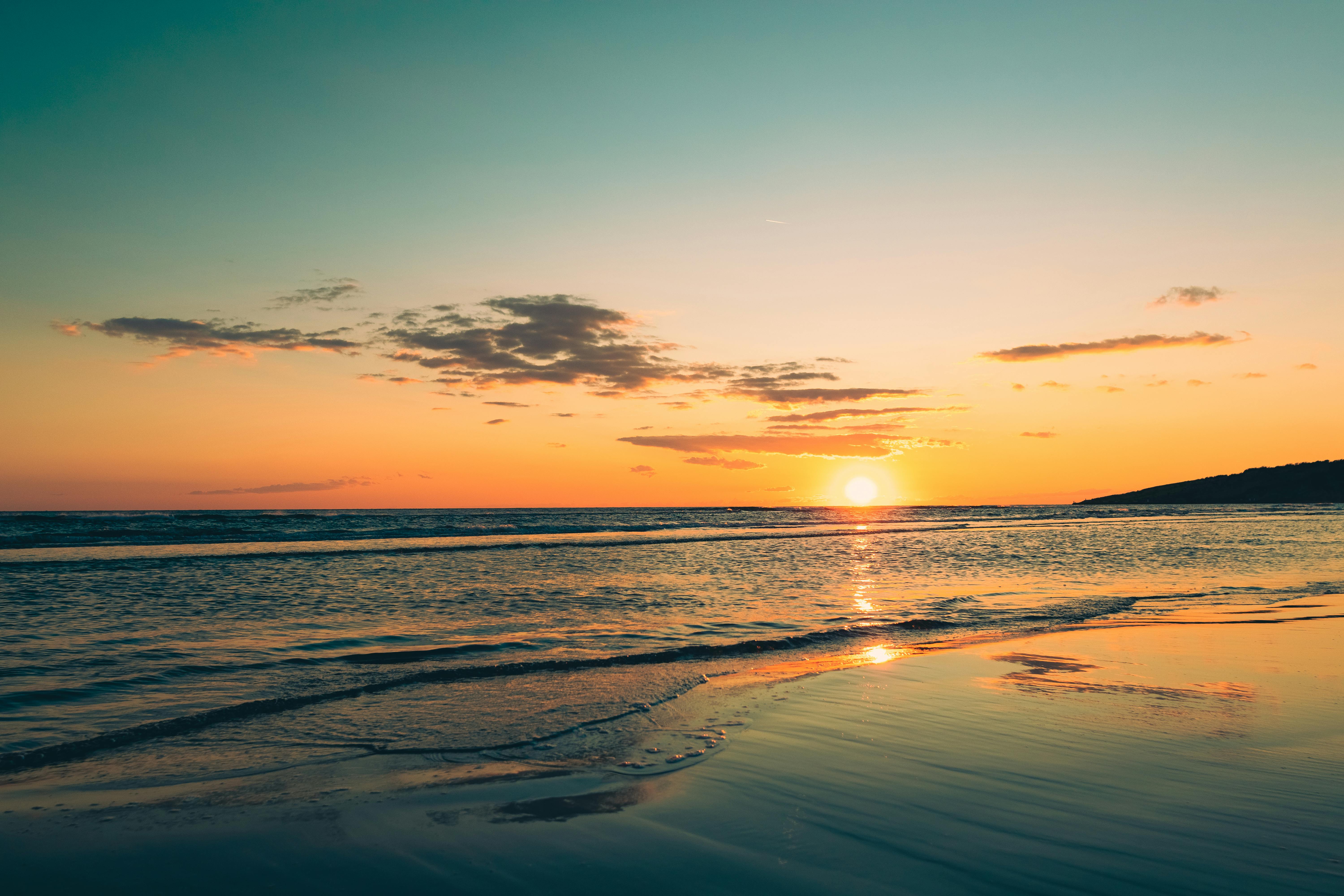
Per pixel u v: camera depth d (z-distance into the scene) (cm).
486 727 620
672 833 403
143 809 440
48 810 439
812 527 5953
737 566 2336
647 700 715
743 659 939
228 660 889
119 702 694
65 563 2155
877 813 430
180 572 1958
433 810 440
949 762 523
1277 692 734
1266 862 359
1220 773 494
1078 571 2183
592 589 1688
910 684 779
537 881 346
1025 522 7294
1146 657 916
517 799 458
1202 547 3297
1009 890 332
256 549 2850
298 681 787
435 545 3177
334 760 536
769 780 489
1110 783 477
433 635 1086
